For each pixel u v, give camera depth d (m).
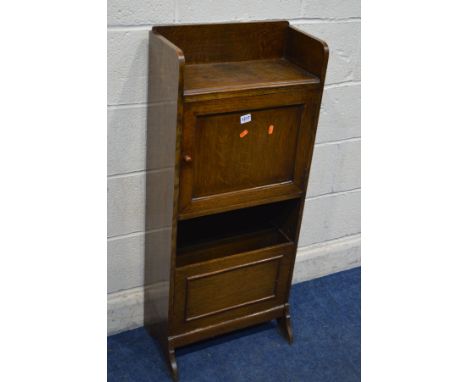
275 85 1.52
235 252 1.91
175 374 1.81
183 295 1.74
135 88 1.64
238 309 1.88
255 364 1.91
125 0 1.52
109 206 1.79
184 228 1.95
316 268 2.33
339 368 1.92
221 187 1.60
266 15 1.72
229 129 1.53
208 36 1.63
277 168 1.66
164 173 1.60
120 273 1.92
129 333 2.00
